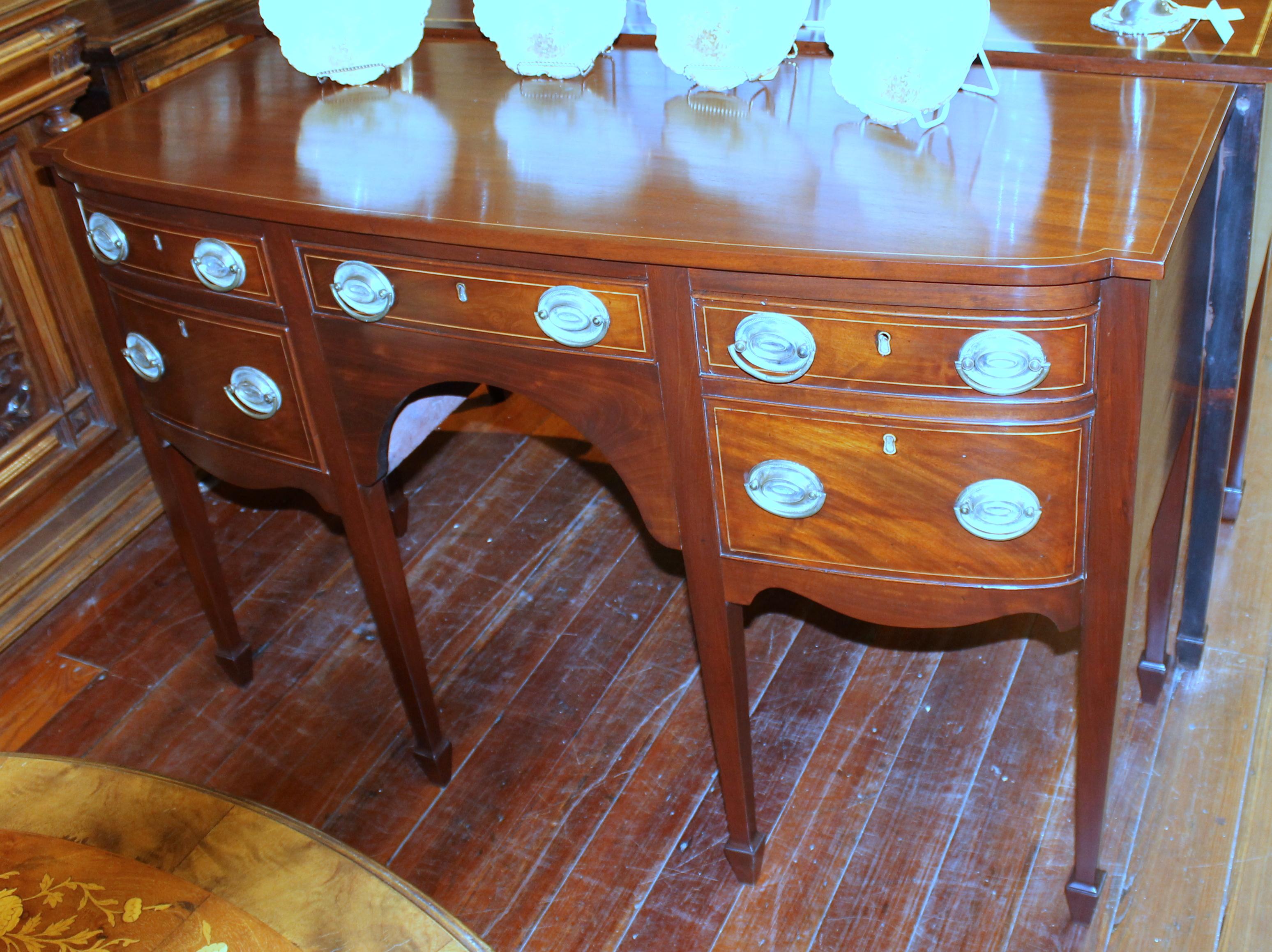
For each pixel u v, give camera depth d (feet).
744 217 3.72
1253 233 4.55
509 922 5.06
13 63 5.90
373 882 3.14
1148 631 5.49
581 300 3.87
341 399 4.64
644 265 3.73
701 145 4.27
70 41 6.17
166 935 3.04
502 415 8.09
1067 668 5.92
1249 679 5.76
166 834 3.32
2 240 6.41
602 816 5.47
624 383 4.03
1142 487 3.79
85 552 7.07
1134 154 3.82
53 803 3.45
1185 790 5.27
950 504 3.82
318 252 4.25
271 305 4.50
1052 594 3.95
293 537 7.28
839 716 5.82
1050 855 5.08
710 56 4.59
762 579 4.29
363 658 6.44
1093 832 4.53
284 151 4.56
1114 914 4.83
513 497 7.41
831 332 3.61
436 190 4.12
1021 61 4.54
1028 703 5.77
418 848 5.41
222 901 3.12
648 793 5.55
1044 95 4.32
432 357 4.34
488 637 6.48
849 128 4.28
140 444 7.41
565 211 3.88
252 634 6.65
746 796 4.86
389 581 5.12
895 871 5.10
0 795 3.49
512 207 3.94
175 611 6.84
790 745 5.70
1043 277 3.26
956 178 3.82
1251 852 4.99
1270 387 7.63
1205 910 4.79
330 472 4.91
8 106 6.02
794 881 5.10
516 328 4.09
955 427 3.64
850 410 3.73
